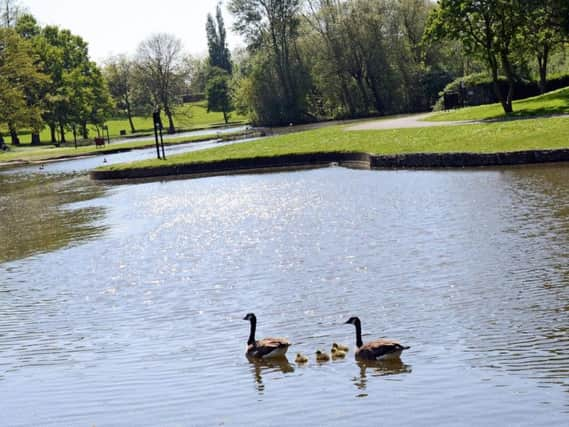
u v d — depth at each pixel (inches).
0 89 4247.0
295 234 1368.1
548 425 575.8
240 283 1062.4
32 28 5674.2
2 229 1748.3
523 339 754.2
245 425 616.1
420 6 4579.2
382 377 689.6
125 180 2573.8
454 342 763.4
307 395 664.4
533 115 2509.8
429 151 2124.8
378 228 1350.9
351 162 2406.5
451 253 1120.8
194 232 1476.4
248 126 5196.9
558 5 2581.2
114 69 7022.6
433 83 4490.7
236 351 793.6
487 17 2596.0
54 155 3973.9
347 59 4611.2
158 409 661.9
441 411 610.9
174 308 968.9
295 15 4729.3
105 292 1074.7
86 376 754.8
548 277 955.3
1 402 706.8
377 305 907.4
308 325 858.8
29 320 967.6
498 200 1491.1
